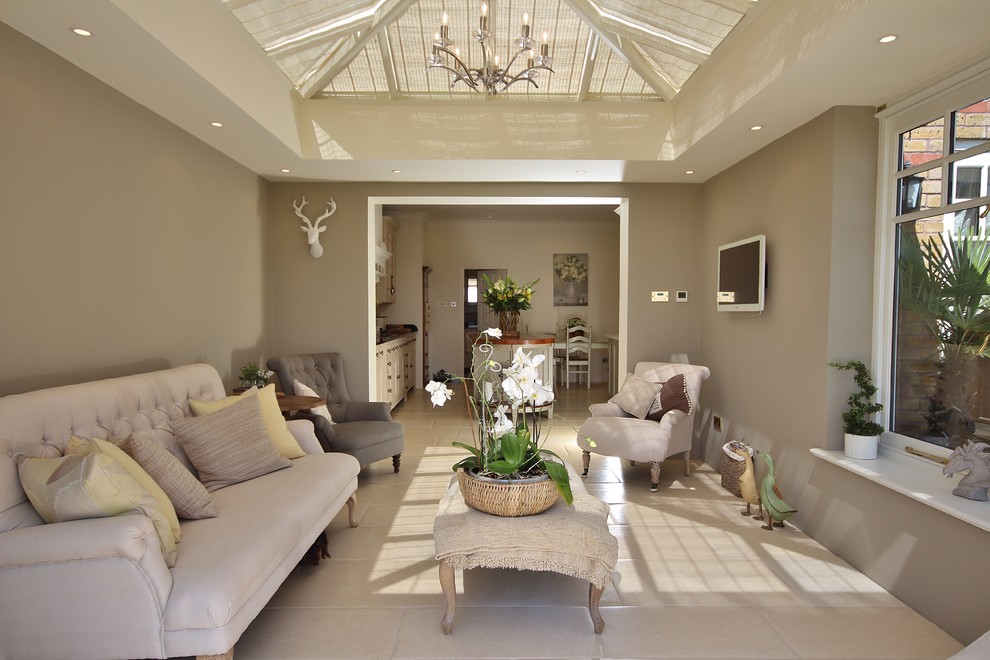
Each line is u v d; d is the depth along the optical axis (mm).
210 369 3270
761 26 2846
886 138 2994
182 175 3514
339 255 5102
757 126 3434
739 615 2428
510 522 2312
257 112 3359
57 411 2076
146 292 3148
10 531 1693
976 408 2447
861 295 3105
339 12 3213
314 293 5105
